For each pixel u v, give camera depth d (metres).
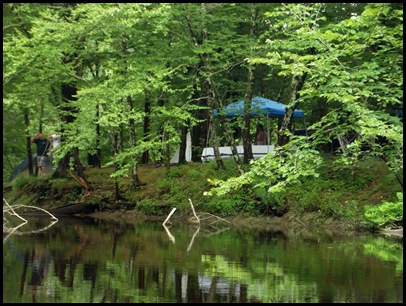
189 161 32.16
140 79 24.16
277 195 23.81
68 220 25.86
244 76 29.78
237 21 25.19
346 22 17.08
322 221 22.33
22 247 16.34
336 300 10.25
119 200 28.44
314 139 17.44
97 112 26.19
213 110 26.55
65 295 10.62
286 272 12.77
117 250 15.89
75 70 27.28
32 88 25.58
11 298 10.38
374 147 17.59
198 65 26.67
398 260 14.29
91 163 34.72
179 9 24.06
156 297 10.50
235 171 26.42
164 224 23.80
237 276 12.30
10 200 31.67
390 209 20.34
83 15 23.52
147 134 27.27
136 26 24.88
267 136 28.44
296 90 23.66
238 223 24.06
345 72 16.56
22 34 24.80
